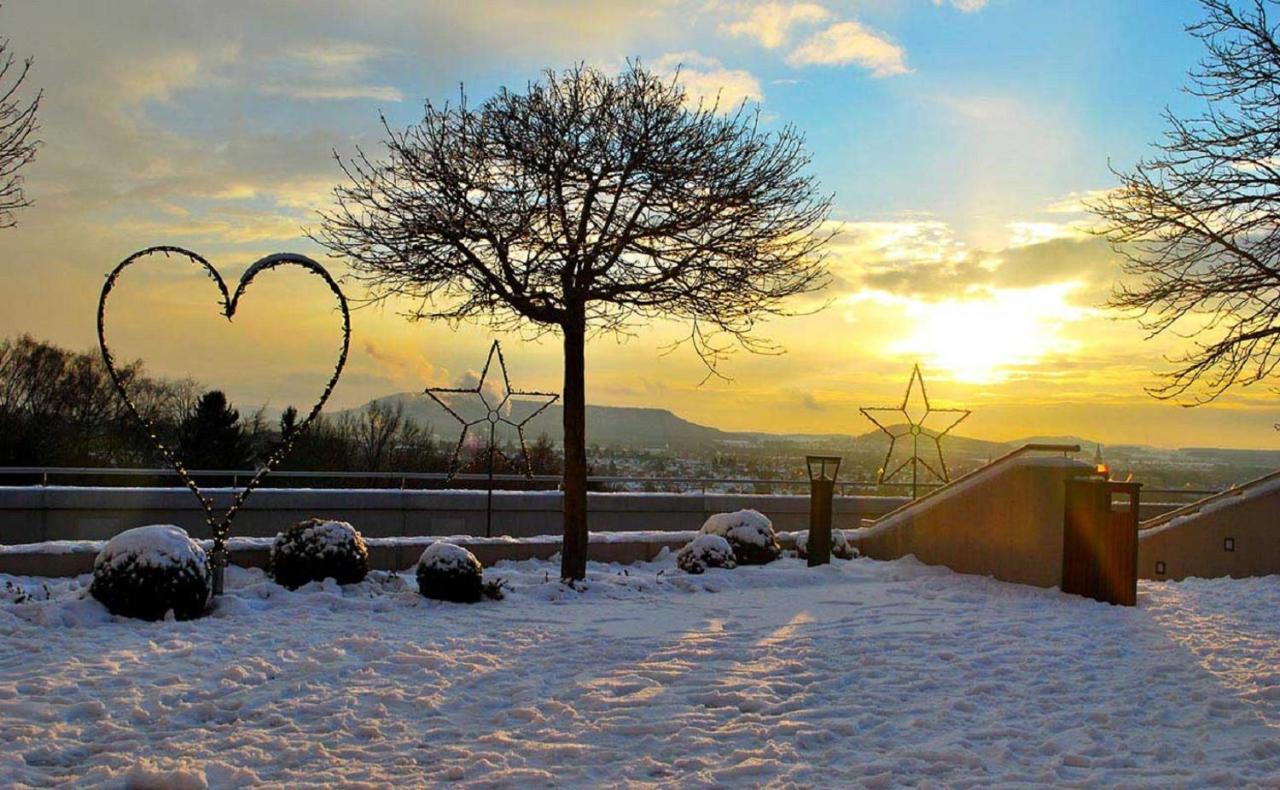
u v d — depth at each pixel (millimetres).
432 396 19562
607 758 6918
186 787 6250
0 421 40719
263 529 18312
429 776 6516
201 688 8344
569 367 14438
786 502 22109
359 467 34375
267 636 10266
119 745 7020
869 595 14047
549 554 16000
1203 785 6512
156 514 17734
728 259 14578
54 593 11828
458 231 13766
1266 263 17219
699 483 22531
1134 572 13602
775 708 8117
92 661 9000
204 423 38562
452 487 27594
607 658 9688
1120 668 9695
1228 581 16422
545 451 29281
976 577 15531
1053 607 13336
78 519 17203
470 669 9125
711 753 7023
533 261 14203
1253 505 17234
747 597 13750
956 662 9789
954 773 6723
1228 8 17484
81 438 42312
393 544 14859
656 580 14531
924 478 23922
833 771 6746
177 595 10906
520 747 7094
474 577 12633
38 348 43656
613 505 20781
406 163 13984
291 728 7449
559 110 14383
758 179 14594
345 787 6309
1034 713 8141
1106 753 7160
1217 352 17438
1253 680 9195
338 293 11844
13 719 7379
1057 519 14734
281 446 11922
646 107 14242
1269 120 17188
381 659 9422
